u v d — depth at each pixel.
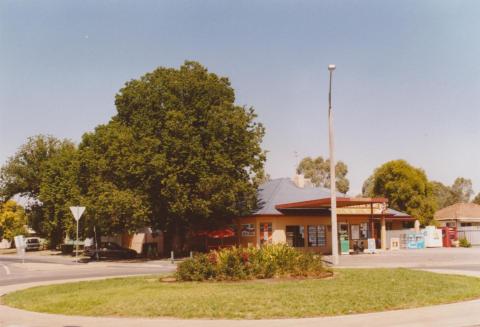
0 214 82.00
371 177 87.00
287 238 39.94
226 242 42.84
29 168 73.56
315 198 42.75
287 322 10.98
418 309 12.35
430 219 61.41
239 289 15.36
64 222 54.41
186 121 37.31
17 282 22.66
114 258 43.59
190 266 18.70
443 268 24.27
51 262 39.53
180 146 36.44
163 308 12.66
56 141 76.19
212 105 38.91
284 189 43.78
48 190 58.78
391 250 42.19
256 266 18.56
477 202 110.12
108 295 15.27
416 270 21.45
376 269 22.19
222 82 40.78
